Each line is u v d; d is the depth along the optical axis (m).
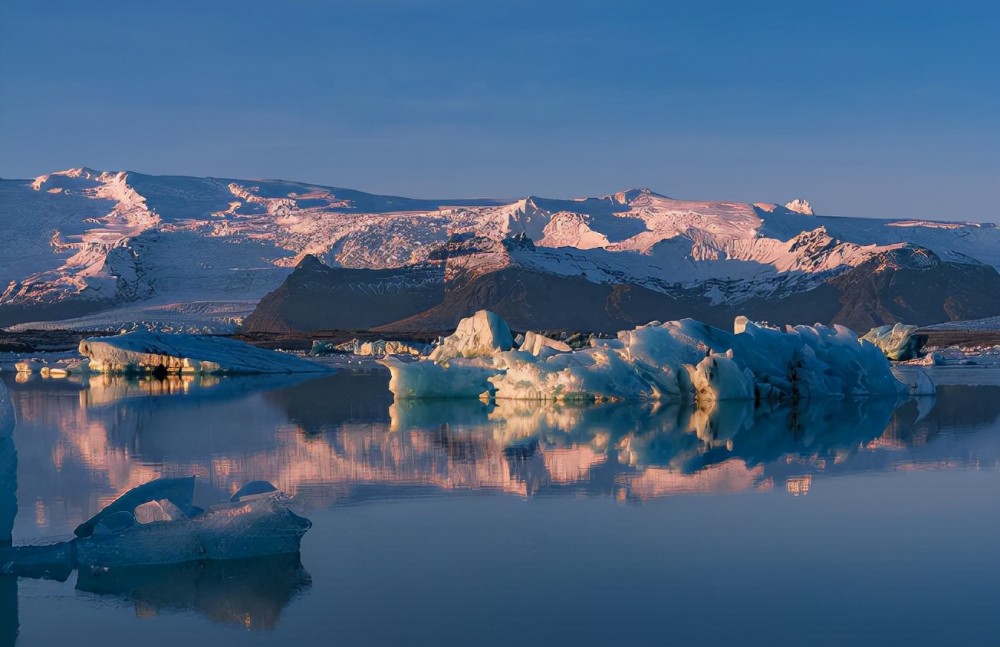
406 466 20.09
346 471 19.53
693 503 15.98
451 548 13.16
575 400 35.69
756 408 32.50
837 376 37.47
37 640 10.03
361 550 13.11
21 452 22.67
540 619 10.34
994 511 15.21
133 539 12.76
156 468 20.20
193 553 12.68
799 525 14.32
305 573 12.09
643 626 10.11
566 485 17.73
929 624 10.09
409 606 10.80
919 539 13.45
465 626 10.17
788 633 9.89
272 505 13.39
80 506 16.39
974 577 11.65
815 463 20.09
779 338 38.41
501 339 58.12
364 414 31.62
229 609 10.83
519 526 14.41
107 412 32.88
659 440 24.08
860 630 9.95
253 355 61.41
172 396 40.38
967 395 37.59
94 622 10.52
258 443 24.03
